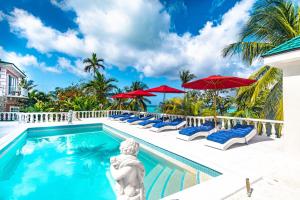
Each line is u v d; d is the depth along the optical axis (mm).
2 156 7539
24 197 4629
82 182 5480
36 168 6594
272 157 5633
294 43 5555
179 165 6312
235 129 7527
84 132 13391
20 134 10172
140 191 2326
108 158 7695
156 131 10133
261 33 10891
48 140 11008
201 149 6543
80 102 20031
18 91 21375
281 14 9953
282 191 3672
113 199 4555
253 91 10891
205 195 3520
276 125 8539
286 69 5926
